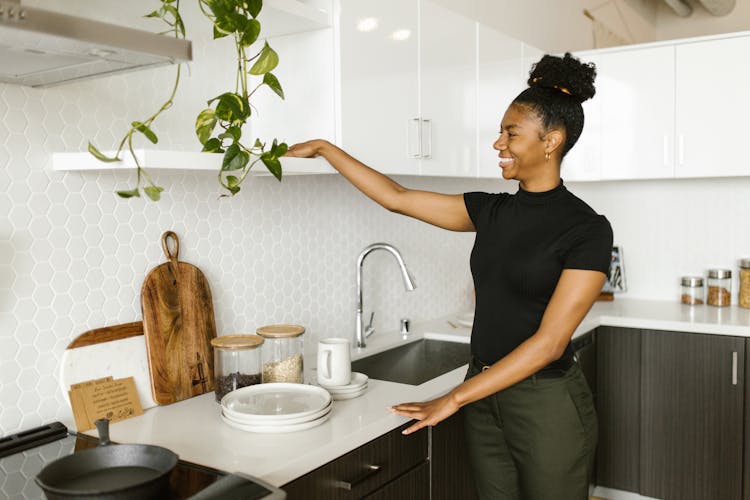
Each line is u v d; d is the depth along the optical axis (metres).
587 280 1.62
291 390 1.79
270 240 2.25
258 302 2.21
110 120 1.74
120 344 1.75
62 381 1.63
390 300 2.93
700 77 3.22
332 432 1.58
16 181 1.55
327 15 1.92
